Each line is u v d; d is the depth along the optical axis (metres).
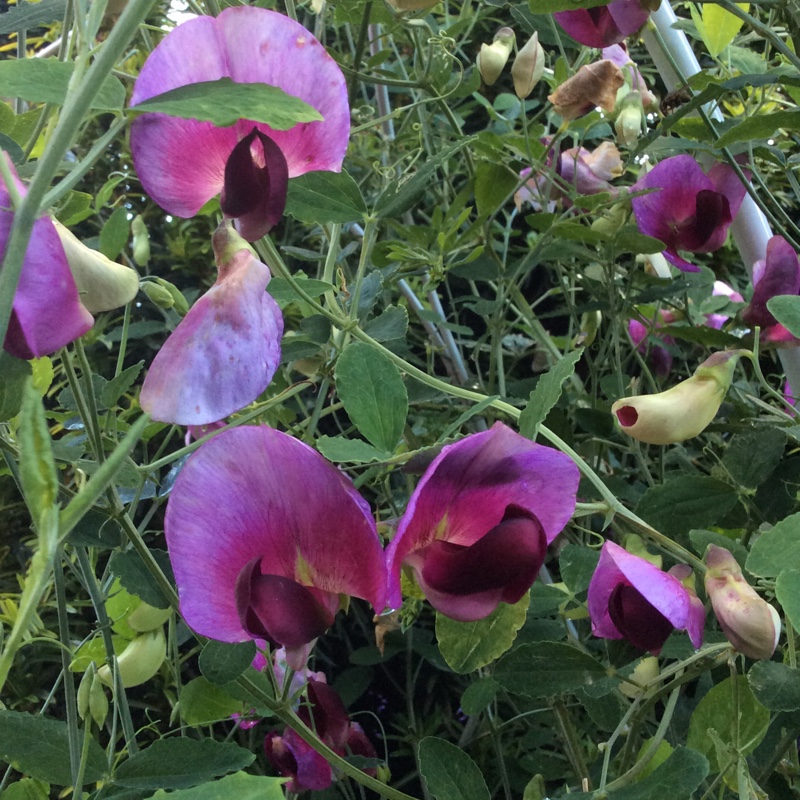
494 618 0.18
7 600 0.25
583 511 0.18
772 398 0.31
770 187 0.35
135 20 0.09
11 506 0.38
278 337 0.13
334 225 0.23
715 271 0.39
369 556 0.14
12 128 0.17
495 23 0.45
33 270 0.11
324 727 0.22
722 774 0.17
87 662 0.22
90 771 0.16
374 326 0.23
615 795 0.16
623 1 0.23
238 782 0.09
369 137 0.38
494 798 0.34
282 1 0.32
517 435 0.14
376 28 0.34
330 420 0.43
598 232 0.26
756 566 0.15
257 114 0.10
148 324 0.34
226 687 0.18
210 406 0.12
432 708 0.41
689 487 0.21
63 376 0.34
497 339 0.31
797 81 0.20
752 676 0.16
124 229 0.20
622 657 0.18
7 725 0.16
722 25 0.25
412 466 0.16
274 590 0.13
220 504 0.13
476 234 0.32
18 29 0.18
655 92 0.41
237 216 0.14
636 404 0.18
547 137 0.33
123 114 0.11
